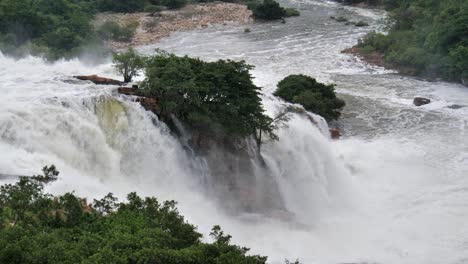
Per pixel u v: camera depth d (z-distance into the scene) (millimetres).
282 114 45875
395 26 95812
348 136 54531
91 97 37594
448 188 44406
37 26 75000
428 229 38750
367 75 75250
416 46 80625
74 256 19125
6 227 20453
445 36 75188
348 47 89062
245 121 41469
